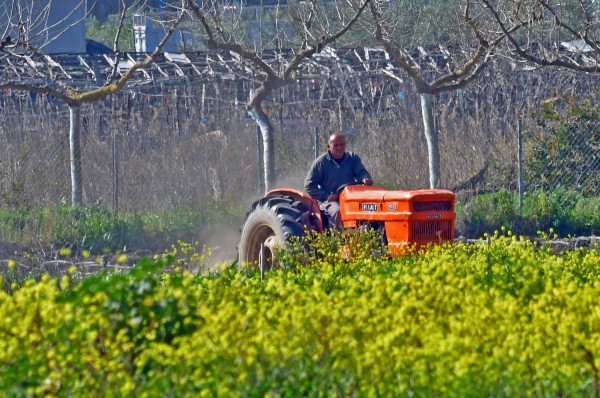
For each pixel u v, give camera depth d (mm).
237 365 21391
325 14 68188
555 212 65812
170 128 72938
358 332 22938
